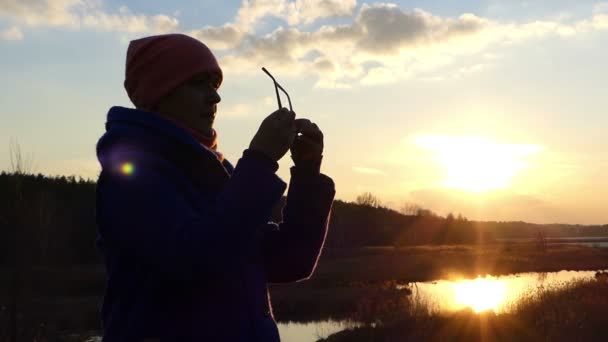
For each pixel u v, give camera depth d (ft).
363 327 59.26
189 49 4.42
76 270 132.46
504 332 47.96
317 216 5.22
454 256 209.97
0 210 47.62
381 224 331.16
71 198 172.14
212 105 4.58
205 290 3.89
